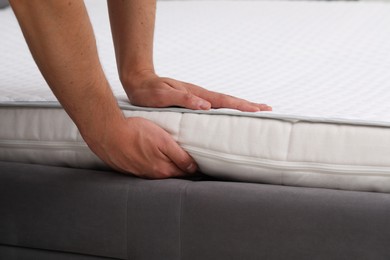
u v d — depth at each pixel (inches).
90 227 56.9
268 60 79.9
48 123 60.2
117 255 56.7
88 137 54.2
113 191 56.0
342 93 66.5
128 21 63.5
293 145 54.3
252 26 92.7
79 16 50.5
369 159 52.7
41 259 59.1
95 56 51.9
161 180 56.3
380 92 66.4
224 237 53.6
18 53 81.5
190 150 56.6
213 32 90.3
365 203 50.7
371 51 82.1
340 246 51.1
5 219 59.1
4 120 61.5
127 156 55.2
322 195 51.8
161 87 60.7
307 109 60.1
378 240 50.3
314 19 95.7
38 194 57.9
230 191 53.6
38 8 49.0
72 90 51.6
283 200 52.2
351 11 98.6
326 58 80.2
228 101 60.2
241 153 55.3
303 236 51.8
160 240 55.2
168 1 107.5
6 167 59.6
